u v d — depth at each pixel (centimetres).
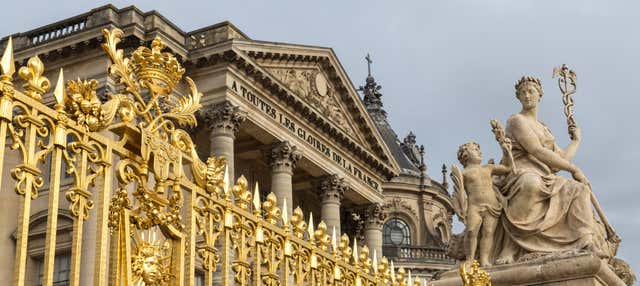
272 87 4400
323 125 4816
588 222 1014
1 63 548
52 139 574
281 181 4438
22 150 548
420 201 7400
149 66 668
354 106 5159
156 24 3875
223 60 4088
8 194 2859
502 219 1055
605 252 1036
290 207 4400
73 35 3488
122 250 631
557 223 1027
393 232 7212
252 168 4738
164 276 665
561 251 998
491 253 1048
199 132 4134
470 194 1062
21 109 557
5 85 543
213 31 4219
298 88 4722
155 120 670
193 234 682
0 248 2850
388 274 946
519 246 1033
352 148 5106
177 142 688
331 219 4850
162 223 661
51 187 565
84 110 603
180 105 698
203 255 697
